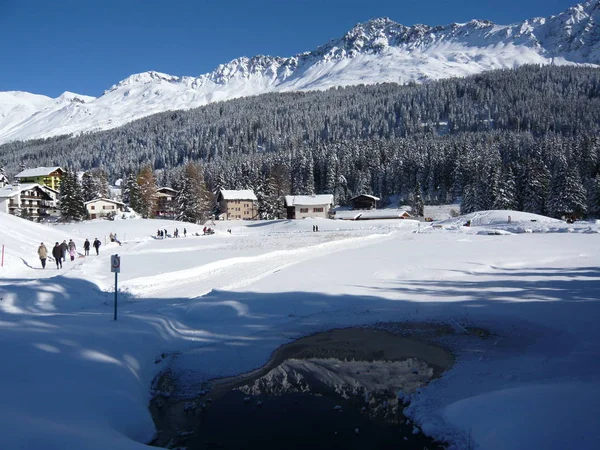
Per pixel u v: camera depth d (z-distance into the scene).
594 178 80.12
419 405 8.30
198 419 8.06
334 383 9.55
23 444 5.39
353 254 30.31
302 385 9.48
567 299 16.05
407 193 119.19
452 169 115.88
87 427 6.54
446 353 11.24
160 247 40.88
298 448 7.04
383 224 71.81
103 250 36.88
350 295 17.31
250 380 9.77
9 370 7.96
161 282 20.86
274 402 8.70
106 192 102.88
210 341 12.30
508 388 8.52
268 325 13.68
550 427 6.38
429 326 13.53
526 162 85.25
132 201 91.12
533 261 24.73
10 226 34.97
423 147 127.81
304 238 51.59
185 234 58.25
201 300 16.05
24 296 15.21
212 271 24.33
